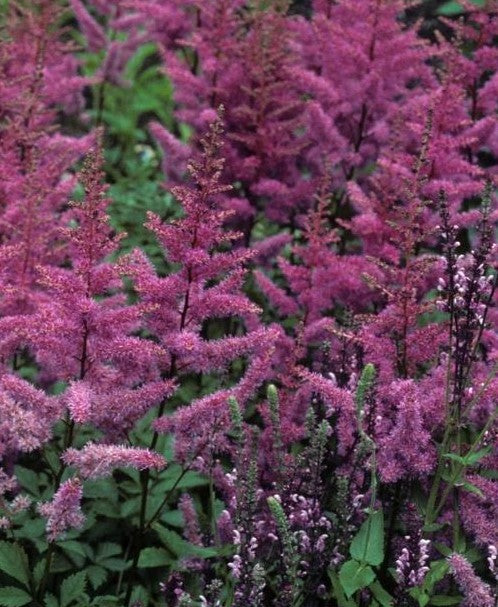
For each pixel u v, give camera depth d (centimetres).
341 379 558
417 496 507
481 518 493
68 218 672
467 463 471
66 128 1210
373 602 494
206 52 800
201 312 496
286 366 582
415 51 778
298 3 1074
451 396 510
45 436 474
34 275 608
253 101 805
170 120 1392
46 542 548
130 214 908
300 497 502
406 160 669
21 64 868
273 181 759
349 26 839
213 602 479
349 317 561
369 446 459
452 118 673
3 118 774
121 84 1146
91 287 486
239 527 474
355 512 512
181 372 513
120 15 1116
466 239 816
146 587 570
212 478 548
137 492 587
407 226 527
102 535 585
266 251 734
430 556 523
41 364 597
